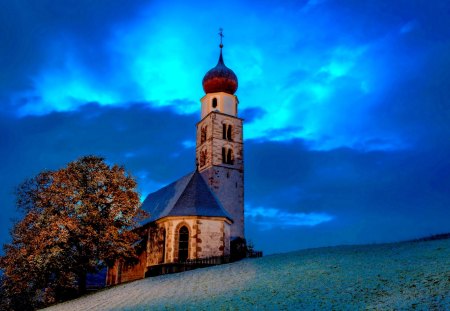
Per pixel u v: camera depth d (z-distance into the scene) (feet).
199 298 72.02
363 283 61.93
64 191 116.06
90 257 115.03
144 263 152.35
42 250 107.76
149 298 81.92
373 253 87.71
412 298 49.44
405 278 59.88
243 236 190.60
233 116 211.20
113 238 117.50
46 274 114.01
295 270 83.05
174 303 71.00
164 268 131.85
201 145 211.61
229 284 81.30
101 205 121.08
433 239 107.04
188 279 99.81
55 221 110.01
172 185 179.83
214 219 141.28
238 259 135.23
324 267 80.38
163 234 142.31
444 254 72.13
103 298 98.78
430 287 52.44
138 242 157.99
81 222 114.93
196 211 140.56
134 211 126.11
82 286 121.49
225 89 218.38
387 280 60.90
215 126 204.23
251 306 59.47
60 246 110.32
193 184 152.56
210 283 87.04
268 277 80.94
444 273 57.82
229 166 200.54
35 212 116.06
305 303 56.39
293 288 67.10
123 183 125.70
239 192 198.49
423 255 74.79
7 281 116.57
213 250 137.69
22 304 124.36
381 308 47.93
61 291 124.26
